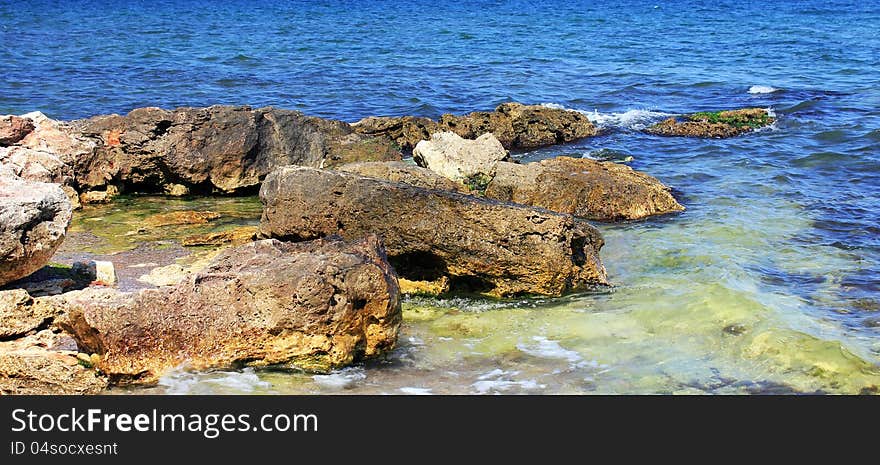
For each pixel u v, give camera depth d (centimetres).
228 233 1468
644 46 5262
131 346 972
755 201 1798
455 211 1270
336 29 6481
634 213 1691
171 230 1542
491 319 1191
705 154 2284
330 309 1008
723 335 1116
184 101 3191
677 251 1464
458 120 2464
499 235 1260
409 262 1308
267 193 1429
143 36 5672
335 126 2139
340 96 3325
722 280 1303
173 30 6203
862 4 9825
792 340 1079
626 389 990
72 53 4581
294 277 1005
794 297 1259
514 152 2391
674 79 3762
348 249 1099
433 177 1697
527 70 4125
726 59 4522
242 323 999
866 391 979
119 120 1844
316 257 1043
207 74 3900
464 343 1112
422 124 2470
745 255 1446
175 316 989
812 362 1035
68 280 1167
